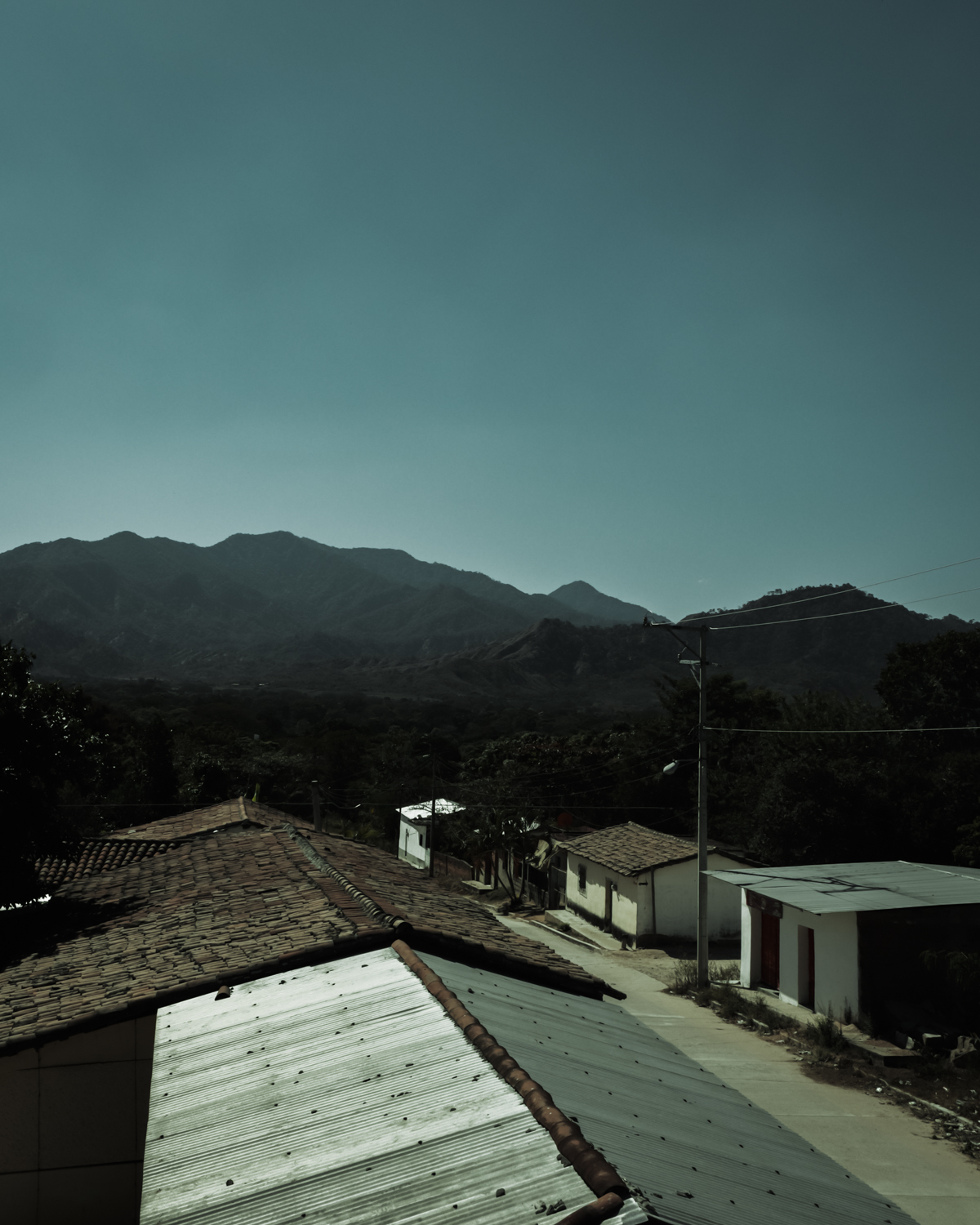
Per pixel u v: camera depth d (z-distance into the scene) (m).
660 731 47.22
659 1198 3.64
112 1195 8.16
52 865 18.89
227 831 19.52
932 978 17.69
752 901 21.19
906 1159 12.24
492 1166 4.00
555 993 8.38
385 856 19.00
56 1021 7.64
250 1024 6.64
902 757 32.03
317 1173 4.25
